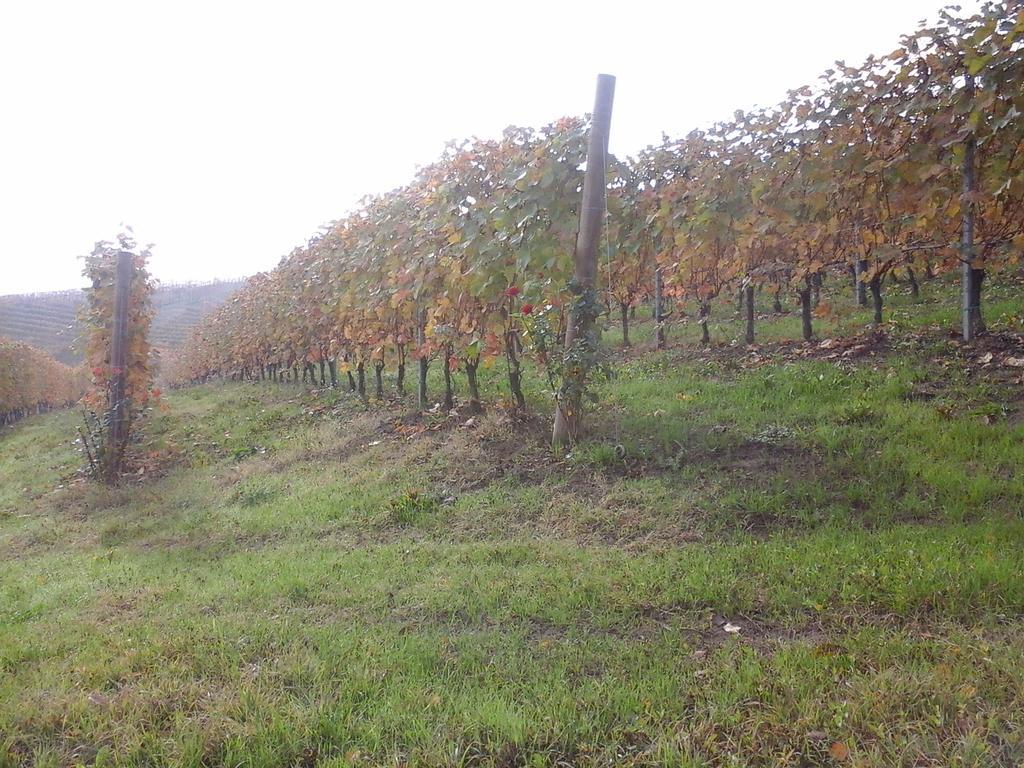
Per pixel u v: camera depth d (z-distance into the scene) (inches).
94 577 212.2
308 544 214.8
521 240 271.6
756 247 360.8
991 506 167.0
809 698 104.2
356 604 160.1
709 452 227.8
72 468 446.9
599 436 255.4
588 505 205.6
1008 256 290.5
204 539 240.2
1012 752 89.1
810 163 314.7
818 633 127.3
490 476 246.4
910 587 132.9
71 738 110.4
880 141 298.5
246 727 106.5
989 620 121.2
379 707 111.3
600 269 344.8
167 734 108.8
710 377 323.6
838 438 215.0
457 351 334.3
